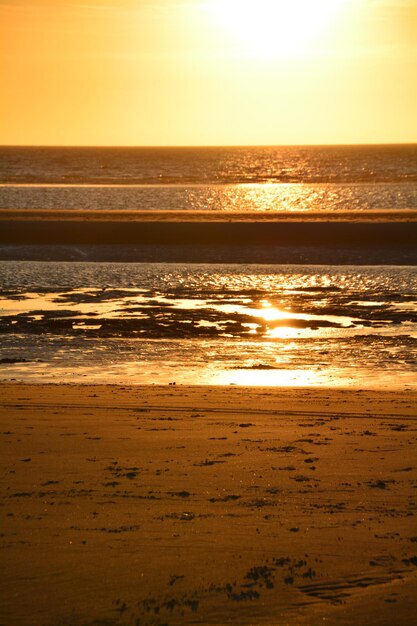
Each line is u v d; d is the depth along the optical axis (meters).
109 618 8.16
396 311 40.22
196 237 64.69
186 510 11.67
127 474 13.59
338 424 18.23
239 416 19.08
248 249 61.00
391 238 62.94
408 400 21.67
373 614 8.27
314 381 26.62
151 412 19.42
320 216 76.44
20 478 13.31
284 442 16.25
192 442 16.14
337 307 41.47
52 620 8.11
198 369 28.59
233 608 8.39
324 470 14.01
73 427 17.50
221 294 45.72
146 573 9.28
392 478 13.52
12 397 21.39
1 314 39.88
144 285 48.75
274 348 32.31
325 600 8.60
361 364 29.39
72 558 9.70
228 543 10.27
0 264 56.59
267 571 9.37
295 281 49.78
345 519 11.30
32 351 31.83
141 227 67.50
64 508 11.68
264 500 12.21
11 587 8.88
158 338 34.34
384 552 10.01
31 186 132.50
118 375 27.47
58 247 62.78
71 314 39.78
